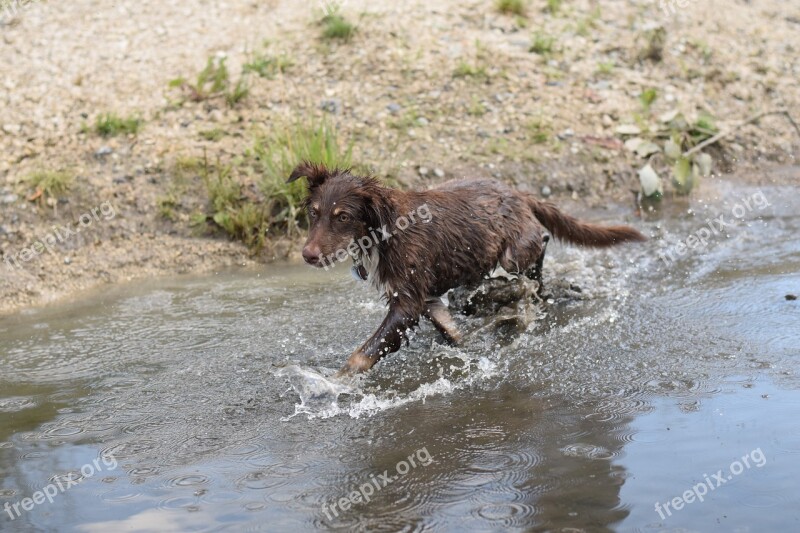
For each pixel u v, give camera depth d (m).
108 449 5.28
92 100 10.44
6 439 5.47
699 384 5.70
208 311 7.71
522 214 7.07
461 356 6.51
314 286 8.27
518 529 4.18
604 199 9.98
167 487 4.77
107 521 4.45
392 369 6.36
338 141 10.12
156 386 6.19
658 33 12.09
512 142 10.42
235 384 6.16
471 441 5.12
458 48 11.94
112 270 8.73
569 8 13.23
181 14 12.31
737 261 8.30
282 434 5.38
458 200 6.73
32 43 11.41
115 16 12.16
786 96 11.84
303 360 6.56
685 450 4.86
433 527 4.23
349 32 11.85
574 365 6.18
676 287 7.70
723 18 13.65
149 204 9.27
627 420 5.27
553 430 5.21
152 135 9.96
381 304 7.70
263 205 9.28
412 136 10.34
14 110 10.17
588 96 11.31
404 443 5.15
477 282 7.02
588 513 4.28
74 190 9.22
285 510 4.46
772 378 5.70
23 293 8.29
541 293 7.48
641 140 10.55
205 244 9.12
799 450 4.77
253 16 12.41
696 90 11.73
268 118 10.36
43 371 6.58
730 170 10.66
